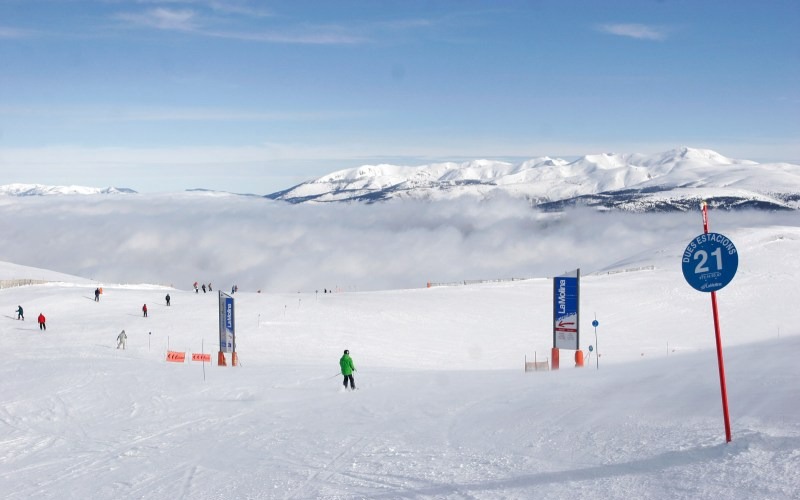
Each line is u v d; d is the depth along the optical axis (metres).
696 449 9.48
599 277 78.88
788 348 22.31
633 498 8.11
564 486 8.95
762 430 9.77
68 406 21.80
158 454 14.59
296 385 25.05
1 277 91.69
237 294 69.06
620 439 10.80
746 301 61.94
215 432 16.59
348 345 42.50
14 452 15.93
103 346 41.12
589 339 47.50
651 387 15.43
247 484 11.25
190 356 37.88
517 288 73.25
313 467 11.88
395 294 68.19
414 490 9.75
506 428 13.12
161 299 63.31
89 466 14.02
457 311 56.94
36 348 40.78
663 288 69.31
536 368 29.41
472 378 24.28
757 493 7.59
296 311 54.53
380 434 14.31
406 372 28.88
